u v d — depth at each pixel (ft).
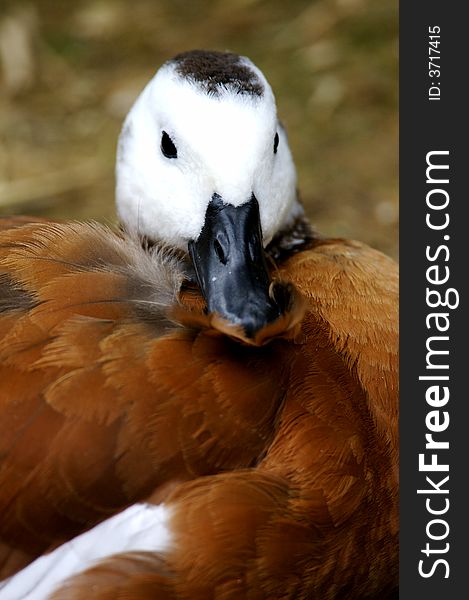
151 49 7.19
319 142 6.61
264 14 7.47
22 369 5.74
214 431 5.74
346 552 5.80
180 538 5.72
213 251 5.86
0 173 6.55
